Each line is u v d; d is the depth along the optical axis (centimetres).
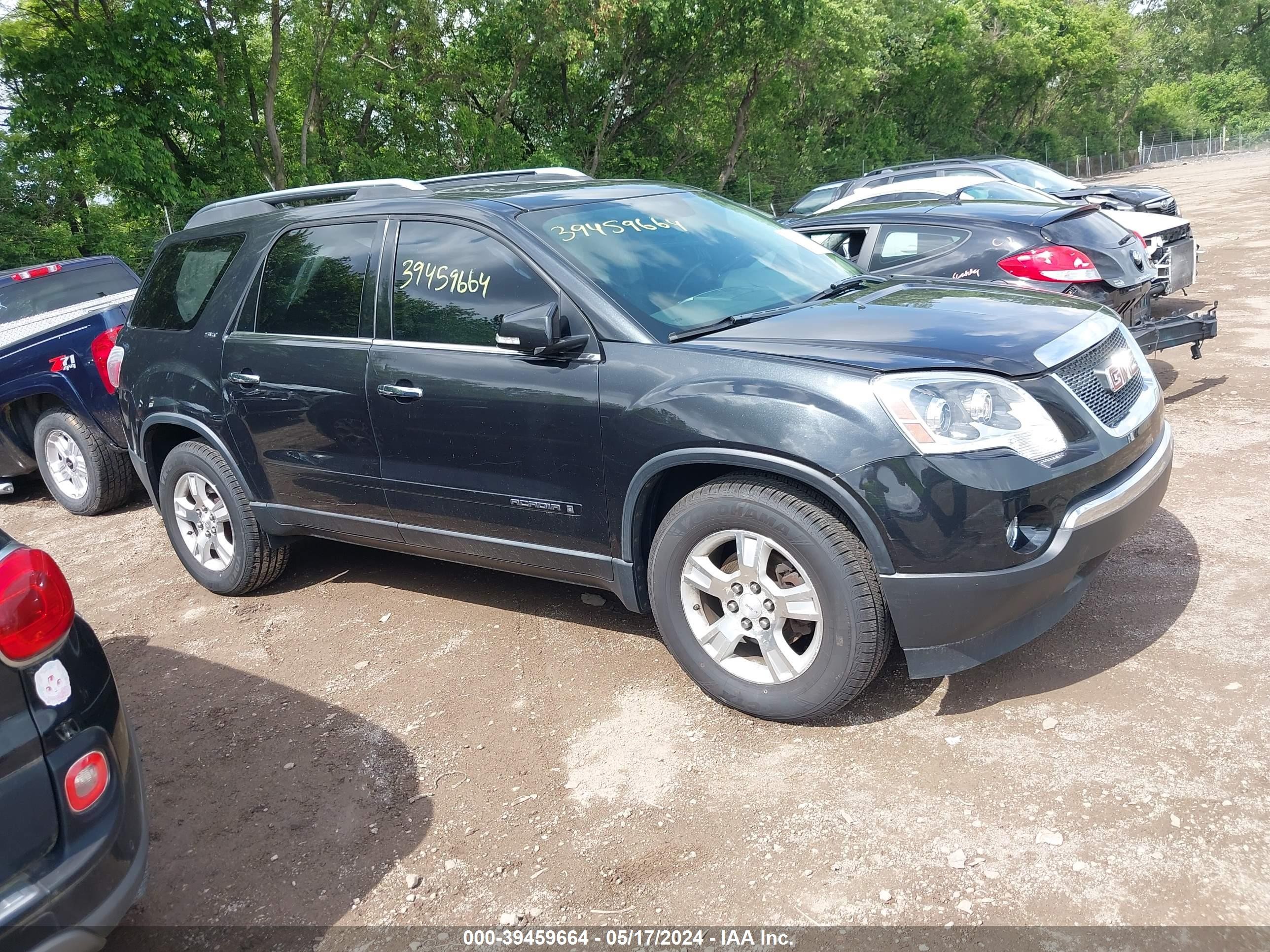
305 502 448
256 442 452
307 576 523
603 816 295
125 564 584
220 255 479
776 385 306
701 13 2756
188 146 2277
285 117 2416
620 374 337
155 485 518
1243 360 754
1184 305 994
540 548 375
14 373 674
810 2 2891
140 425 502
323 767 340
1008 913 236
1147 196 1242
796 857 266
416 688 388
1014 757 296
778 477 314
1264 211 1872
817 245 459
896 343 316
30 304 754
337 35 2278
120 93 1959
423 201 406
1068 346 321
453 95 2691
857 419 292
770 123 3800
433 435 386
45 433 697
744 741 324
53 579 230
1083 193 1113
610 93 3034
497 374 365
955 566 290
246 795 329
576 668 388
